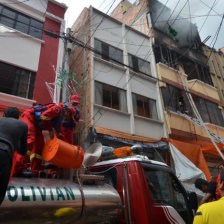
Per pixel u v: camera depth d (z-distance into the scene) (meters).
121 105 11.05
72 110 3.31
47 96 8.45
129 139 9.35
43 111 2.86
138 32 14.34
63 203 1.96
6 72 7.92
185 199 3.60
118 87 11.35
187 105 13.61
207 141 13.02
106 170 3.38
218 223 1.53
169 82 13.66
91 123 9.20
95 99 10.09
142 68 13.28
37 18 9.62
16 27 8.91
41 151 2.70
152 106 12.39
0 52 7.93
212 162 12.23
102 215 2.30
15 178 1.99
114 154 3.89
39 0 10.01
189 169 9.30
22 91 8.02
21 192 1.77
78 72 11.62
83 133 9.18
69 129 3.31
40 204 1.80
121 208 2.63
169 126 11.91
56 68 9.10
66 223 1.93
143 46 14.14
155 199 3.05
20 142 2.08
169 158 10.52
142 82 12.62
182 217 3.27
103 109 10.04
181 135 12.17
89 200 2.21
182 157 9.55
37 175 2.57
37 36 9.34
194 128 12.98
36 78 8.47
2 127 1.88
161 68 13.83
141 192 2.90
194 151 10.14
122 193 3.05
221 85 18.17
